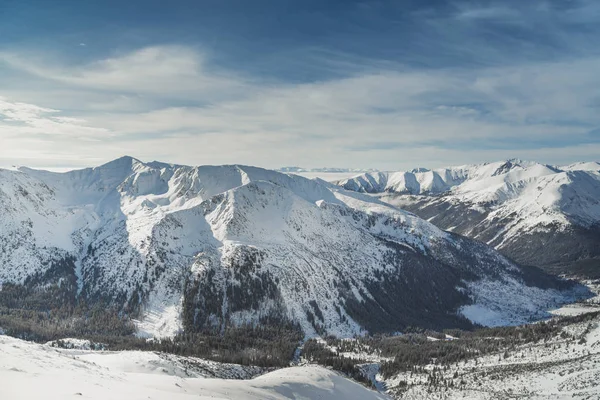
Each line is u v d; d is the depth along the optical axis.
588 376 127.50
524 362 169.50
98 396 48.84
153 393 62.34
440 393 146.12
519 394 129.50
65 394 45.81
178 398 62.75
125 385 64.12
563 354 167.12
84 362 80.44
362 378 171.50
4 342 71.56
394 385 167.62
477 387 146.00
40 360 64.12
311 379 123.62
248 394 97.75
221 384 99.62
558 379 134.12
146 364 129.88
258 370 157.38
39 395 43.66
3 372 50.56
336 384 125.94
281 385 113.06
